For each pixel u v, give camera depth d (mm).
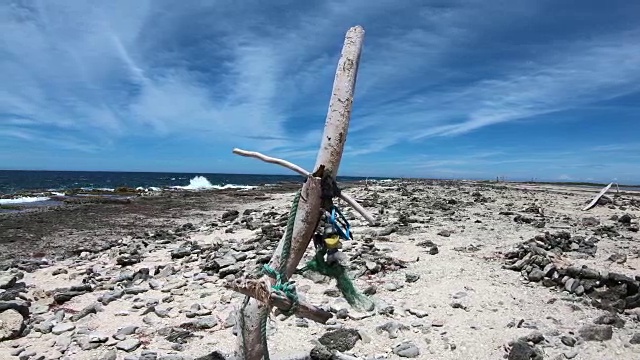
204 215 25062
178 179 111688
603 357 6457
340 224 5211
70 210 27672
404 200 25453
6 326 7379
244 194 41844
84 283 10438
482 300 8664
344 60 4883
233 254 12172
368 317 7914
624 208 23906
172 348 6871
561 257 11195
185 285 10023
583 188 54719
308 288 9312
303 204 4930
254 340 5066
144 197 38219
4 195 40188
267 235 14938
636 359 6387
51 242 16922
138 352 6809
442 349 6785
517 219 17875
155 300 9016
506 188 43062
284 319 7758
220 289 9625
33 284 10773
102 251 14727
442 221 17609
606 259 11484
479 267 10781
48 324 7762
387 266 10734
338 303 8430
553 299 8664
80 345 7031
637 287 8398
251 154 5055
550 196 32469
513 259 11172
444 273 10305
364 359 6426
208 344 6984
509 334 7195
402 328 7438
